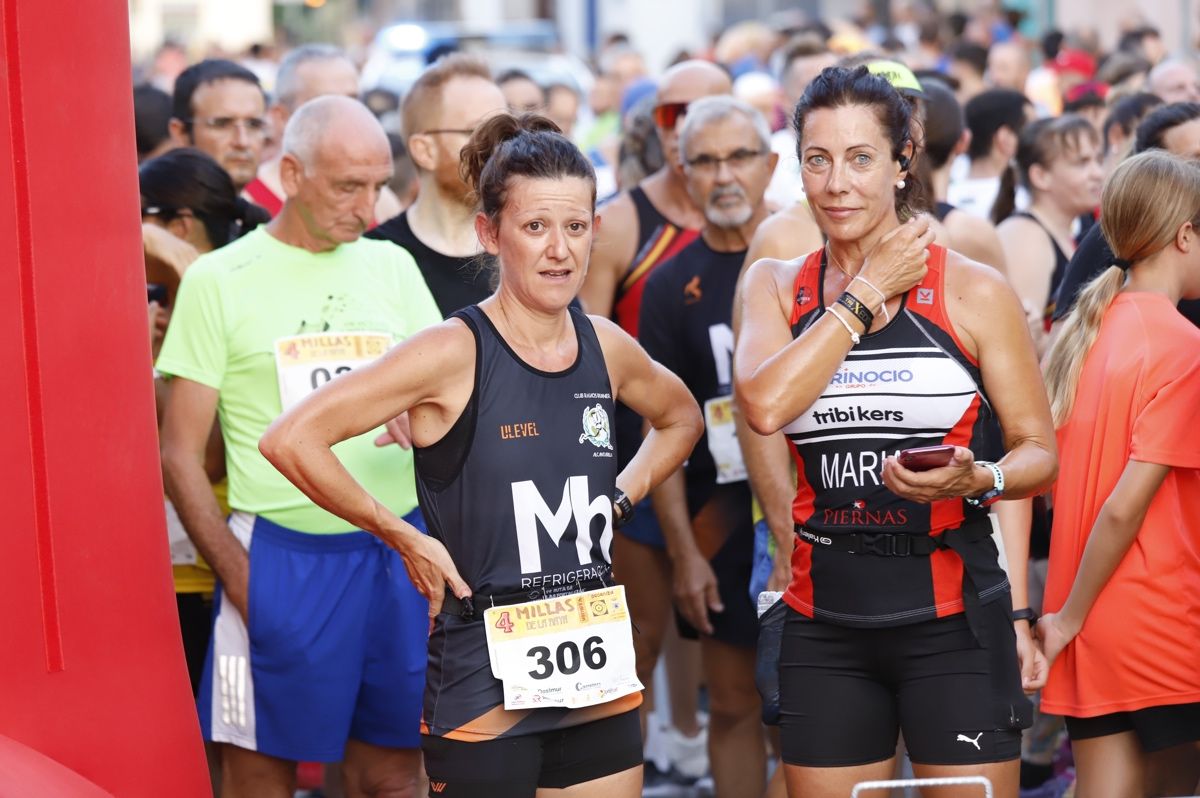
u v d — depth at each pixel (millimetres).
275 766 12352
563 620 8984
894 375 9211
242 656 12117
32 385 7809
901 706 9547
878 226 9422
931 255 9344
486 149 9359
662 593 15633
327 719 12062
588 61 53406
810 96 9320
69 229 8117
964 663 9320
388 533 9000
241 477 12117
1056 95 33469
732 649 14188
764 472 11844
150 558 8898
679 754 16828
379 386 8773
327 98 12258
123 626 8492
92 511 8234
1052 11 55906
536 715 8922
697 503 14484
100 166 8461
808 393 9141
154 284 13445
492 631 8836
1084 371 11219
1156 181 10930
